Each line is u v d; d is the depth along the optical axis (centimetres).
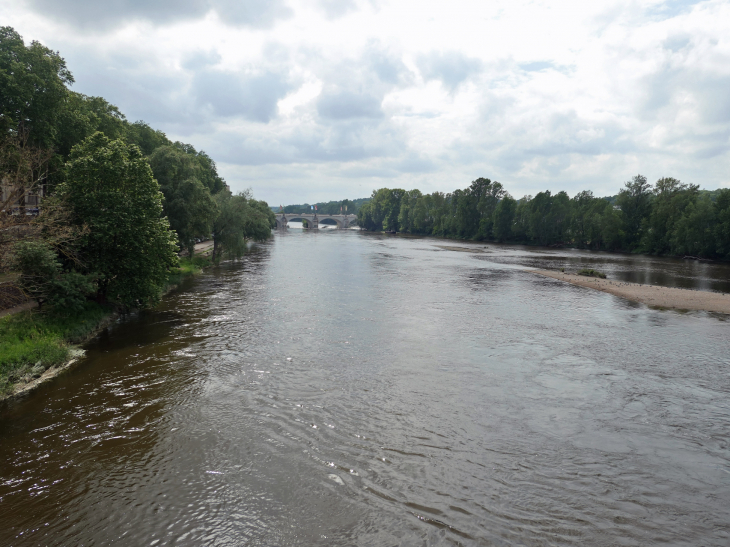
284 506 1178
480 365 2264
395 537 1075
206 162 9331
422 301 3962
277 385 1944
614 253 10825
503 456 1430
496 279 5597
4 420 1583
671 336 2889
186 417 1633
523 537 1081
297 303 3703
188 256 6056
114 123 5138
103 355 2259
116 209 2630
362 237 16375
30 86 3381
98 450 1412
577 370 2217
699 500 1231
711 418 1714
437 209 18288
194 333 2700
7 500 1176
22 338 2122
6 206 2294
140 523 1108
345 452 1434
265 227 9875
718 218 8788
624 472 1355
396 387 1958
